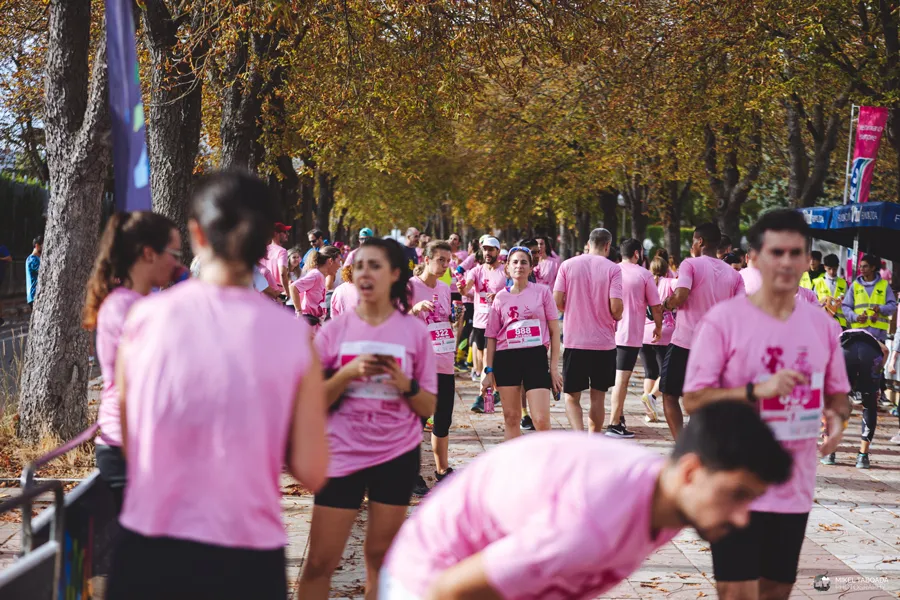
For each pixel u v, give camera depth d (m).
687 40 24.64
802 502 4.79
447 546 3.20
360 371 5.36
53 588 3.75
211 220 3.17
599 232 11.16
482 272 14.88
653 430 13.93
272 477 3.11
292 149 22.75
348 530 5.59
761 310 4.85
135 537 3.03
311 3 14.41
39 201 43.91
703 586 7.25
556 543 2.86
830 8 23.28
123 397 3.22
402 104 17.53
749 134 30.02
